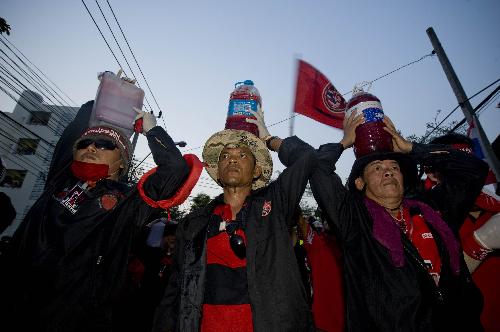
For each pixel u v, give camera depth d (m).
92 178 2.09
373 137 2.28
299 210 3.34
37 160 21.52
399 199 2.11
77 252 1.82
